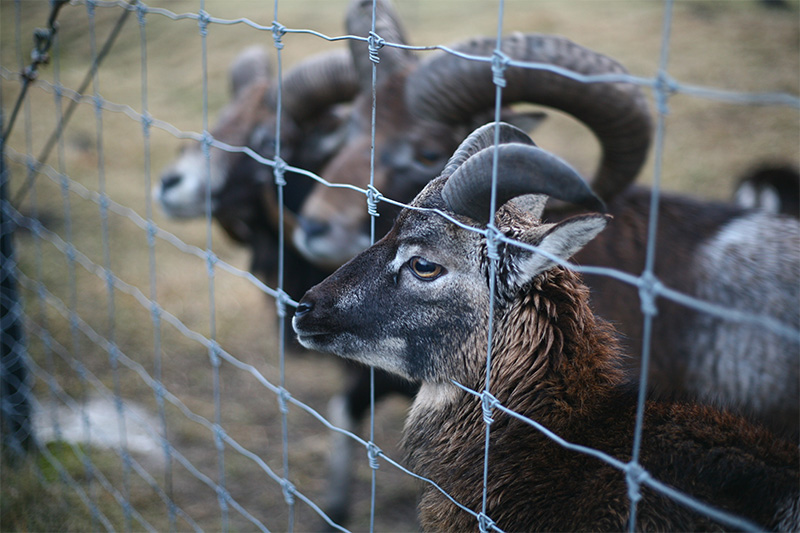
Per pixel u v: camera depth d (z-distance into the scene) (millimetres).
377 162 4066
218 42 14352
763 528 1913
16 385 4523
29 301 6539
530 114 4086
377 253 2484
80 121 11820
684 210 4344
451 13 14320
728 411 2271
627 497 2047
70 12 17375
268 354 6371
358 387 4543
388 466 5094
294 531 4438
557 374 2355
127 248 7906
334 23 14273
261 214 5430
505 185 1841
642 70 11195
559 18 13461
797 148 9250
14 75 3961
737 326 4047
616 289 3893
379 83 4188
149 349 6184
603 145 3859
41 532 3811
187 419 5316
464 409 2520
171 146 10688
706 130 9680
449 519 2488
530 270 2227
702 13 13586
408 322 2461
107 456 4680
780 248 4227
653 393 2342
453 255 2365
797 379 4090
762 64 11469
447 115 3912
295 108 5211
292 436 5332
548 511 2197
